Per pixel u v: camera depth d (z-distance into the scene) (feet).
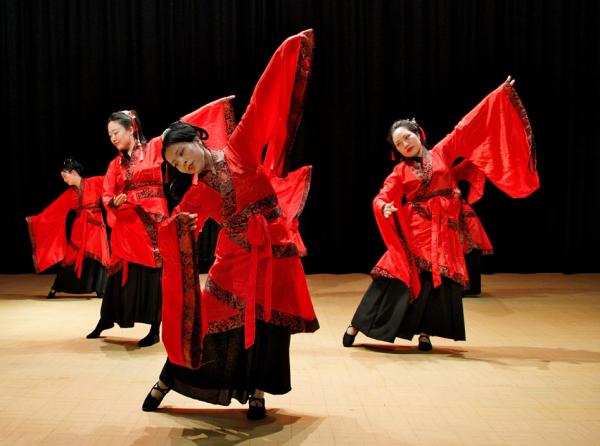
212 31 22.11
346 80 21.90
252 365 7.79
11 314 15.29
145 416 8.18
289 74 7.65
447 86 21.70
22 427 7.80
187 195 7.97
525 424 7.89
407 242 11.18
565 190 21.77
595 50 21.39
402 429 7.73
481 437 7.48
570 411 8.35
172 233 7.36
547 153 21.77
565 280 20.25
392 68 21.97
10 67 22.48
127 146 12.19
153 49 22.26
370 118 22.04
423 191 11.37
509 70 21.67
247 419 8.07
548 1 21.39
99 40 22.38
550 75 21.57
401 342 12.21
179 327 7.45
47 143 22.68
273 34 22.08
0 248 22.99
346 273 22.31
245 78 22.17
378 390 9.21
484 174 12.34
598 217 21.83
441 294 11.17
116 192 12.30
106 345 12.00
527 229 22.03
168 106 22.49
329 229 22.31
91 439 7.43
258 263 7.77
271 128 7.86
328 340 12.35
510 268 22.12
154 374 10.03
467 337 12.64
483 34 21.68
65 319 14.65
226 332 7.78
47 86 22.59
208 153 7.79
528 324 13.80
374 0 21.71
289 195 11.39
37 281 21.12
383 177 22.12
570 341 12.25
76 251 17.52
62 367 10.43
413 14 21.68
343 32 21.83
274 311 7.84
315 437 7.50
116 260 12.17
